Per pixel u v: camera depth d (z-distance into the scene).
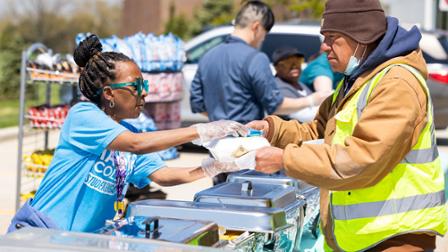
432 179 2.82
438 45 11.20
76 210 3.16
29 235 2.38
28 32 29.08
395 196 2.77
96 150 3.09
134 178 3.44
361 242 2.83
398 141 2.62
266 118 3.47
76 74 6.48
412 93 2.67
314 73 7.04
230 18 25.52
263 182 3.50
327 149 2.68
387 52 2.78
